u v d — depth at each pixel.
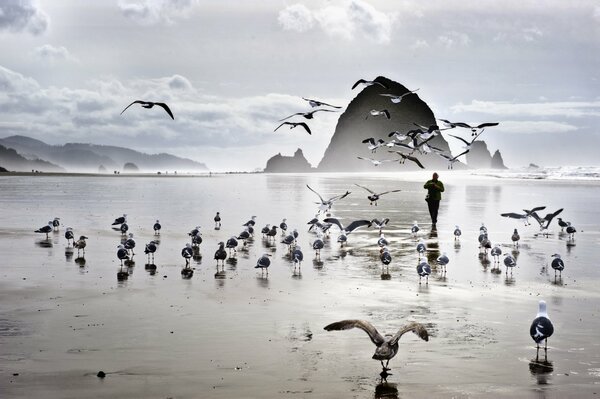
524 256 39.78
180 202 88.25
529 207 78.19
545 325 19.61
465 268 35.25
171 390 16.81
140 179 198.62
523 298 27.67
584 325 23.20
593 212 71.06
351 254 40.47
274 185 155.88
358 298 27.55
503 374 18.11
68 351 19.94
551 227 56.28
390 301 26.97
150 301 26.77
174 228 54.72
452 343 20.98
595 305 26.38
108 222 59.12
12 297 27.28
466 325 23.17
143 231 52.25
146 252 36.94
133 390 16.77
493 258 38.72
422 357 19.59
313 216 66.56
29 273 32.94
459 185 143.62
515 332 22.28
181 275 32.84
